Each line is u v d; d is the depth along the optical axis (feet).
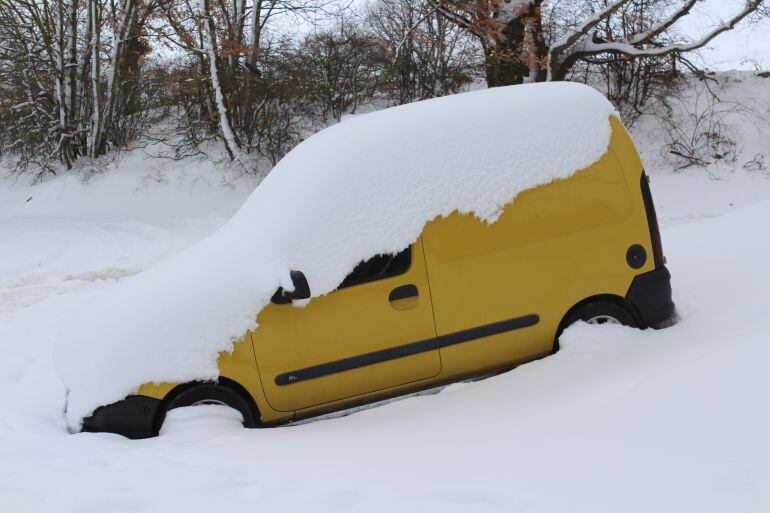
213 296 14.10
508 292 15.14
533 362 15.05
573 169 15.57
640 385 11.87
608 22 78.84
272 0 88.74
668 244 24.53
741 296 16.53
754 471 8.17
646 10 77.36
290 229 14.26
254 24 87.20
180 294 14.19
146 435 13.83
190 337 13.94
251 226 15.30
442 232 14.83
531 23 67.05
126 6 94.17
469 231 14.96
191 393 14.02
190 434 13.29
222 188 88.28
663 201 69.15
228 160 91.09
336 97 92.89
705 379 11.09
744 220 24.16
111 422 13.79
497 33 65.72
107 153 104.53
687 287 18.53
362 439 12.28
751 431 9.06
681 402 10.59
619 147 15.96
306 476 10.41
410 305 14.64
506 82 72.18
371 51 89.81
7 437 13.58
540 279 15.30
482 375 15.66
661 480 8.52
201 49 84.23
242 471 10.93
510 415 12.39
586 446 10.06
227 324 14.01
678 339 14.62
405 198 14.71
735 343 12.48
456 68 82.48
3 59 103.40
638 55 71.20
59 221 79.25
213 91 91.25
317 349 14.25
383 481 9.87
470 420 12.55
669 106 82.84
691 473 8.51
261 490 9.91
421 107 15.90
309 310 14.19
